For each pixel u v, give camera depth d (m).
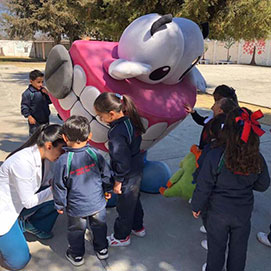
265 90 13.45
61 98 3.32
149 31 2.83
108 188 2.65
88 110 3.12
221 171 2.22
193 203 2.37
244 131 2.08
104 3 10.41
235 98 3.40
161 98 3.20
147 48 2.82
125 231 2.93
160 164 4.07
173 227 3.34
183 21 3.16
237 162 2.12
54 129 2.44
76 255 2.70
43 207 2.89
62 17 28.14
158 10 10.37
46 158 2.52
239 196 2.27
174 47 2.85
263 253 2.97
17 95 11.03
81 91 3.12
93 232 2.71
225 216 2.28
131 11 10.18
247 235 2.38
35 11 29.11
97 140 3.28
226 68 25.59
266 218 3.55
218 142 2.27
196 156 3.50
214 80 16.78
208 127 2.86
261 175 2.30
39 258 2.80
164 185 3.99
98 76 2.98
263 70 23.94
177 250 2.98
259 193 4.12
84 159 2.45
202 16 9.66
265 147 5.95
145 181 3.96
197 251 2.98
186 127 7.27
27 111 4.54
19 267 2.64
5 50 41.75
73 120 2.39
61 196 2.42
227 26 10.54
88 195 2.50
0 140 6.04
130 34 2.92
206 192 2.29
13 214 2.50
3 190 2.46
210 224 2.37
